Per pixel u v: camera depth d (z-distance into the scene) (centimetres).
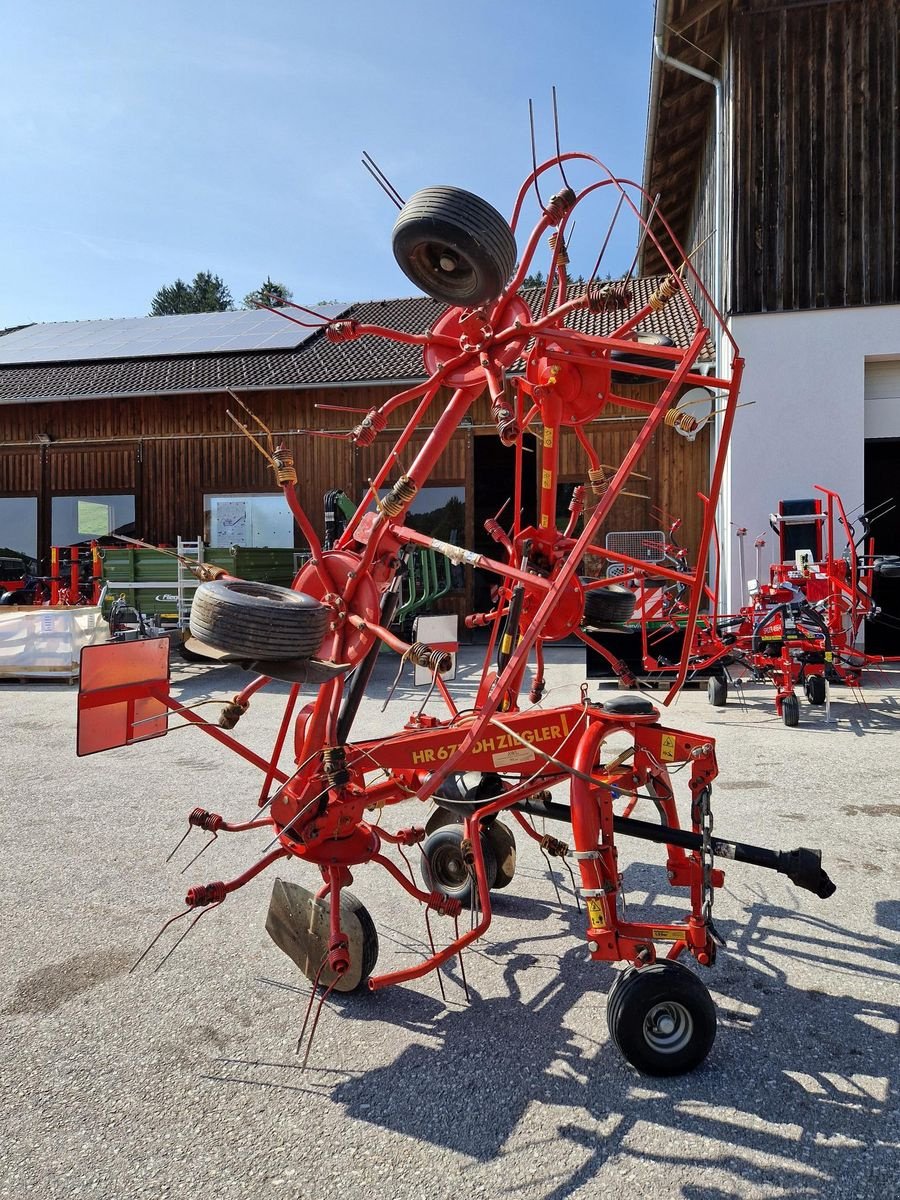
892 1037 294
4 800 583
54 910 405
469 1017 312
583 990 331
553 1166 233
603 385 355
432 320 1914
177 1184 227
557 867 463
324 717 330
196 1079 274
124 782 628
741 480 1159
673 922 384
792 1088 266
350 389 1596
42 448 1728
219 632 277
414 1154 238
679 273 321
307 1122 253
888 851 465
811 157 1143
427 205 300
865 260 1130
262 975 344
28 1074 277
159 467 1680
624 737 734
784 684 841
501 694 287
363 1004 322
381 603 332
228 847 489
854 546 913
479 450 1734
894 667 1135
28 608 1247
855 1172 229
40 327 2355
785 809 537
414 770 349
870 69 1127
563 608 382
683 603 980
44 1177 230
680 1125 249
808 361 1141
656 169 1594
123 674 314
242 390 1602
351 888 436
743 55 1155
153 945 352
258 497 1638
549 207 356
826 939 367
